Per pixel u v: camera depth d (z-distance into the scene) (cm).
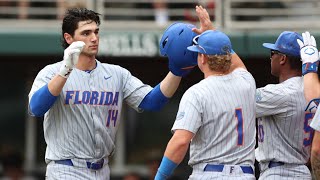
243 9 4206
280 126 2156
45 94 1991
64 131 2088
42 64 4316
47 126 2105
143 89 2162
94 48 2091
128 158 4388
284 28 4138
